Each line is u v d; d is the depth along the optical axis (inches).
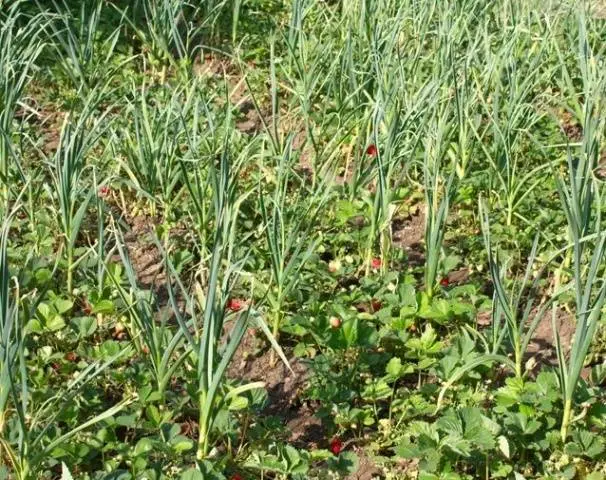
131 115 130.1
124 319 96.7
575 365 81.4
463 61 124.9
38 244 106.0
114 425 83.3
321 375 90.7
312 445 87.8
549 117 134.4
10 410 84.6
